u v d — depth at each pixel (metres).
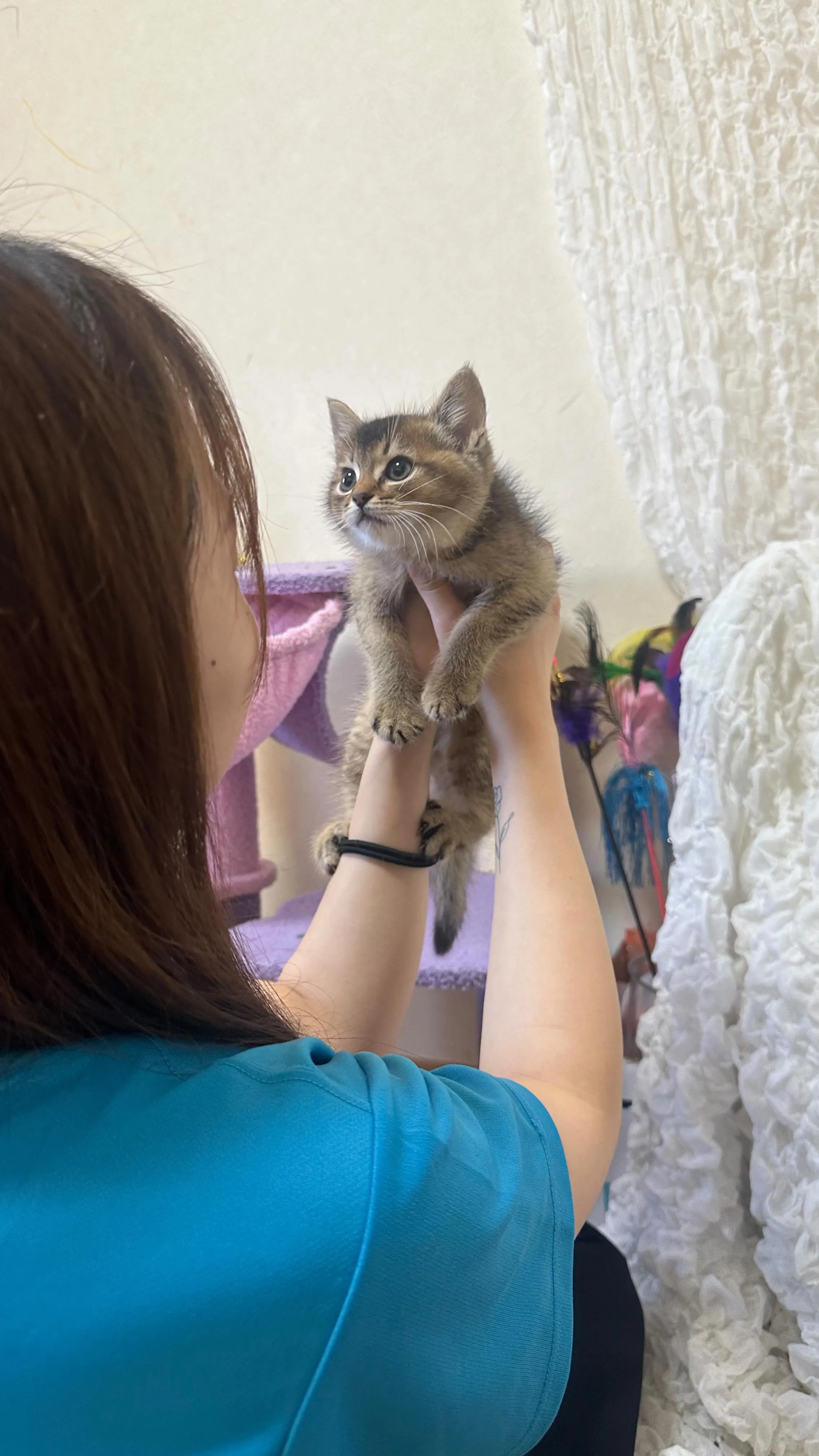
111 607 0.37
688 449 1.19
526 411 1.31
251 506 0.51
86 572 0.36
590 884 0.75
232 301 1.43
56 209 1.47
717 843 0.94
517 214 1.27
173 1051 0.44
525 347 1.30
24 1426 0.34
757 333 1.15
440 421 1.05
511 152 1.26
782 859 0.93
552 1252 0.47
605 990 0.68
